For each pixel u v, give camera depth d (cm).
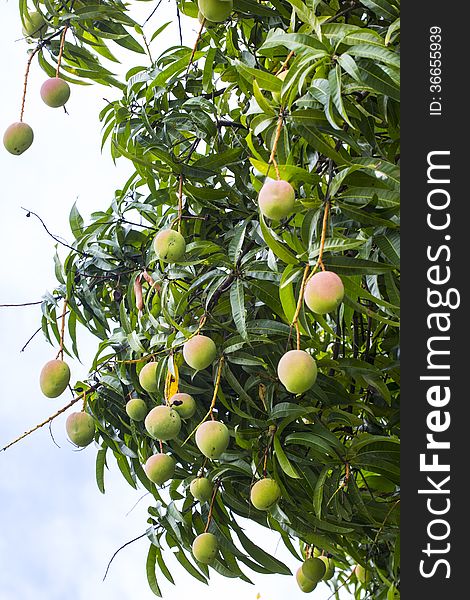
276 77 145
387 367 189
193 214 203
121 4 211
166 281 188
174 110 201
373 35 137
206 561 188
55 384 190
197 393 188
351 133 159
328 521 185
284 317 171
